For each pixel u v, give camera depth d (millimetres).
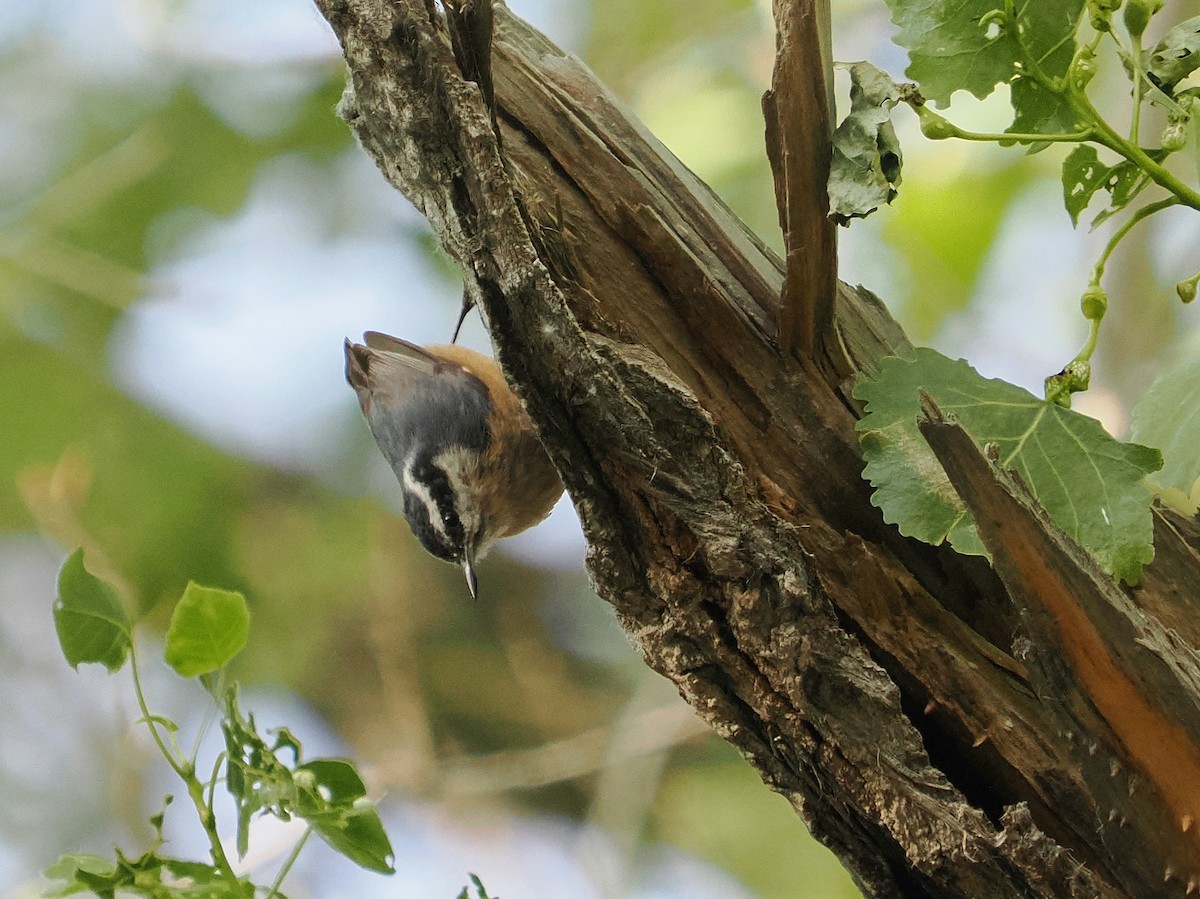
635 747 14281
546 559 16859
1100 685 4934
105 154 14789
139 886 4742
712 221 6500
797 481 6137
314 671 15508
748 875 14781
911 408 5613
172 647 5055
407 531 15961
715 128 13797
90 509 14789
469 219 5309
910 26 5551
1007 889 5090
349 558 15516
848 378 6266
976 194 13008
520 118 6508
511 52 6672
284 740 5098
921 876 5457
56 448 14742
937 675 5672
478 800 15742
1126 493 5273
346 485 15867
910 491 5473
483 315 5352
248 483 15547
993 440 5457
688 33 14992
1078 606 4844
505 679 16062
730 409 6215
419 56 5289
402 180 5934
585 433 5398
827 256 5891
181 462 15156
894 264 13742
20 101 14867
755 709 5477
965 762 5648
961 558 5887
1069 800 5438
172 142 14523
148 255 14742
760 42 14250
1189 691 4809
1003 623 5840
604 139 6520
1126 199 5758
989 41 5473
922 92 5586
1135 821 5027
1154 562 6012
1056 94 5453
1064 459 5371
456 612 16297
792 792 5574
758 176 13695
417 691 15312
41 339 14820
